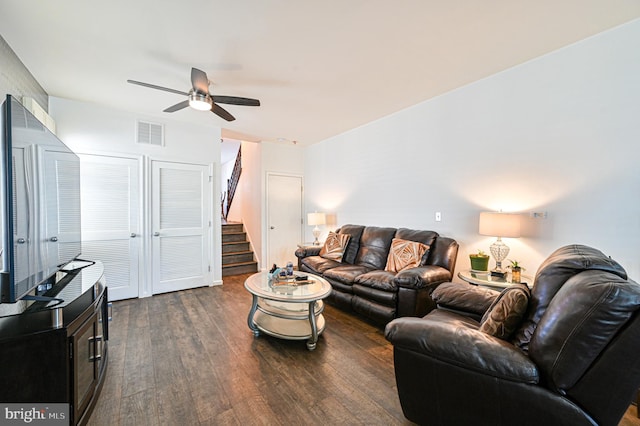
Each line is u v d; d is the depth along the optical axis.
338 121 4.20
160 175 3.94
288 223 5.65
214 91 3.09
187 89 3.00
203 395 1.79
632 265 2.02
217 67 2.57
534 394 1.10
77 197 2.45
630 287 1.00
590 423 1.01
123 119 3.65
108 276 3.57
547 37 2.18
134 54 2.35
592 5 1.82
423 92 3.19
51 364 1.32
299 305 2.90
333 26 2.00
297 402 1.73
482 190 2.91
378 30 2.05
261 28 2.02
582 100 2.24
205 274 4.34
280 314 2.56
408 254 3.18
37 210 1.61
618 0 1.78
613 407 1.00
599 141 2.16
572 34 2.15
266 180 5.39
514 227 2.41
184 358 2.24
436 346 1.30
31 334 1.29
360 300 3.03
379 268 3.58
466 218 3.07
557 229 2.39
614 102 2.09
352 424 1.55
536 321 1.30
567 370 1.04
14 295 1.31
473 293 2.03
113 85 2.93
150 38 2.13
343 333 2.75
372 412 1.65
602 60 2.13
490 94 2.82
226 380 1.96
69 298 1.56
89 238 3.46
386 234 3.74
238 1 1.74
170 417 1.60
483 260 2.67
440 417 1.35
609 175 2.12
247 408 1.68
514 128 2.65
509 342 1.35
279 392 1.83
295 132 4.77
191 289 4.19
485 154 2.88
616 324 0.98
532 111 2.52
